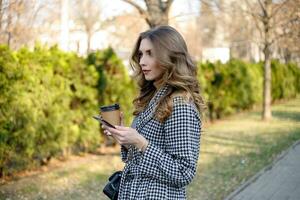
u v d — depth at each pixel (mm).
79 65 9531
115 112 2436
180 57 2430
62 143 8953
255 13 16344
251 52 40469
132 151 2463
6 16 10180
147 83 2674
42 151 8469
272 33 17219
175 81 2393
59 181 7672
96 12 28688
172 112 2338
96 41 32438
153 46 2430
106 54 10547
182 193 2420
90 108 9867
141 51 2514
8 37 11133
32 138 7992
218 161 9562
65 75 9102
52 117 8570
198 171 8508
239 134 13906
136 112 2674
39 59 8336
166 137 2346
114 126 2342
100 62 10383
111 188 2574
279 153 10625
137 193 2379
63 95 8938
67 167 8805
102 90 10180
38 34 14898
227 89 18234
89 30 28172
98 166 8922
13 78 7574
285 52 29203
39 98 8188
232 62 19406
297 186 7512
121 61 10734
